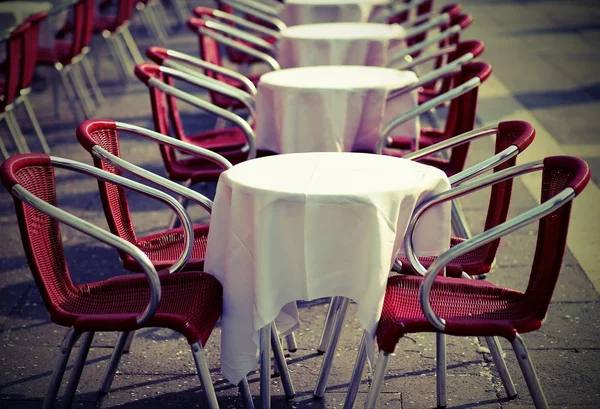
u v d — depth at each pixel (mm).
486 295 2967
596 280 4359
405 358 3680
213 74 6469
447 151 5906
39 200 2707
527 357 2689
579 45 10398
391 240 2795
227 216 3023
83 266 4797
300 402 3355
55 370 2879
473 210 5387
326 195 2734
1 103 6105
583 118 7199
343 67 5285
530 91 8195
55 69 7586
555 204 2594
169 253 3455
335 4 7977
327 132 4543
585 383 3432
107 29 8648
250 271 2885
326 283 2803
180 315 2764
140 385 3537
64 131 7531
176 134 4832
